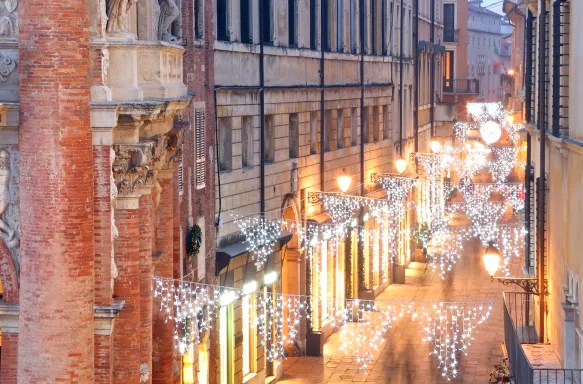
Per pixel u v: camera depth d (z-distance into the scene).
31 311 24.61
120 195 26.92
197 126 36.62
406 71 73.81
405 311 56.38
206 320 37.09
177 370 33.62
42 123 24.31
